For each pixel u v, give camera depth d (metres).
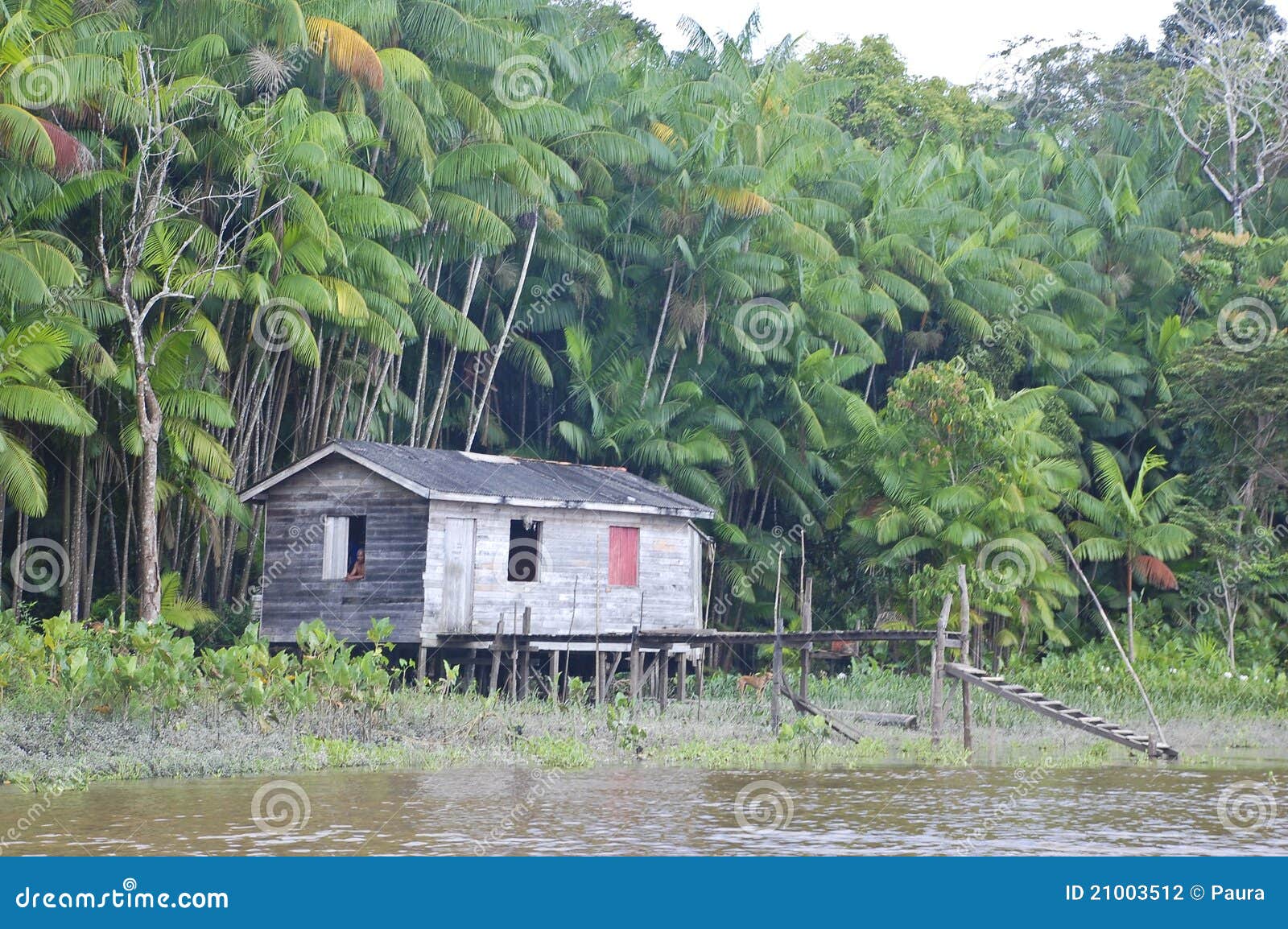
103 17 77.81
